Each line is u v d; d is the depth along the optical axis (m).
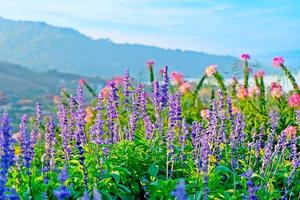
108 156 2.98
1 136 2.30
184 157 3.12
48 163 3.00
